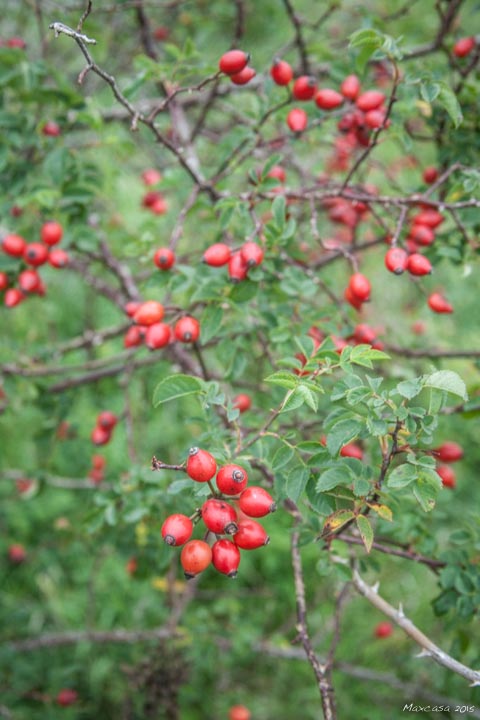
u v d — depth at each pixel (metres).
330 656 2.61
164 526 1.96
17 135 3.57
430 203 2.90
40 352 4.34
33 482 4.72
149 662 4.08
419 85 2.89
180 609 4.52
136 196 6.25
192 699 5.09
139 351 4.09
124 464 5.59
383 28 3.86
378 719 4.64
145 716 4.06
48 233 3.45
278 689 5.42
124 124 4.93
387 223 3.71
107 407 5.45
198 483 2.03
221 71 2.78
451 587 2.69
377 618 5.40
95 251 4.12
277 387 3.04
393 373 3.96
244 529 1.99
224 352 3.04
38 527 5.81
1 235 4.23
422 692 4.38
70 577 5.92
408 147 3.15
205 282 2.83
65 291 7.34
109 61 5.79
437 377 1.89
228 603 4.61
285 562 5.67
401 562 5.66
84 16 2.23
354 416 2.05
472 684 2.24
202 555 1.92
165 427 5.98
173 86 3.22
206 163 5.21
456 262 3.26
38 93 3.62
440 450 3.46
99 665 4.96
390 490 2.20
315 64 4.50
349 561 2.69
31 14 5.43
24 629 5.34
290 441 3.03
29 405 4.44
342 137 4.04
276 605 5.71
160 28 5.68
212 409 2.57
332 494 2.14
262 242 2.82
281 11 5.71
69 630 5.39
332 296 3.54
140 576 3.56
